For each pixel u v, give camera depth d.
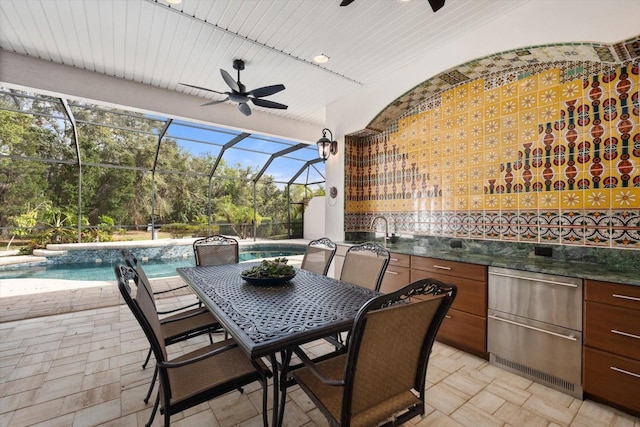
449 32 2.77
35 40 3.02
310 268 3.00
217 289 1.99
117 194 9.30
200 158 10.30
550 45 2.28
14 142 7.82
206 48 3.13
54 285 4.82
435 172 3.51
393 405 1.22
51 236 7.79
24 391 1.95
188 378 1.47
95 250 7.54
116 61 3.45
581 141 2.43
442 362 2.42
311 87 4.07
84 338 2.77
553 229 2.57
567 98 2.50
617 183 2.25
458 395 1.97
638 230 2.16
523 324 2.18
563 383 2.01
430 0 1.86
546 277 2.07
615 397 1.77
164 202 10.03
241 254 9.36
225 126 4.96
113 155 9.09
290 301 1.73
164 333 2.05
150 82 4.04
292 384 1.47
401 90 3.50
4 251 7.31
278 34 2.85
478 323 2.47
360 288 2.04
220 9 2.50
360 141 4.54
